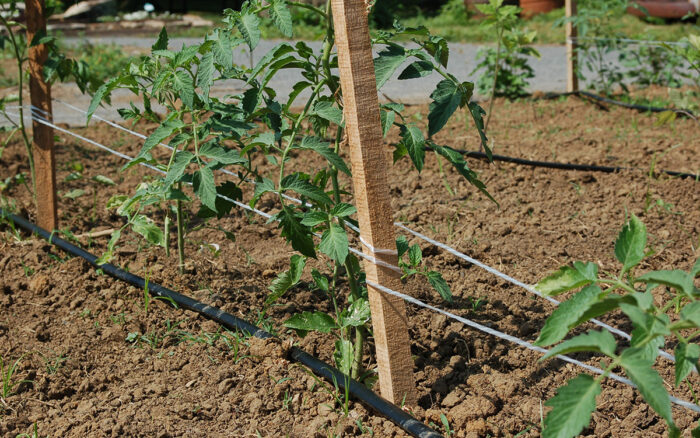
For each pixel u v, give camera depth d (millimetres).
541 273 3732
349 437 2553
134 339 3205
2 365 2883
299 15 15281
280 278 2719
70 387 2875
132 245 4145
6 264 3891
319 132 2984
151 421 2670
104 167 5582
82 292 3590
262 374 2916
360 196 2484
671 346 3018
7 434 2602
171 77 2932
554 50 12859
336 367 2893
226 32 2648
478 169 5445
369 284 2568
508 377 2836
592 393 1677
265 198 4883
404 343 2613
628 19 15617
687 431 2545
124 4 18422
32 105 4191
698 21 9078
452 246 4035
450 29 15133
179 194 3232
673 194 4809
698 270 1783
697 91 7699
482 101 7883
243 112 2980
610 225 4371
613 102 7355
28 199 4891
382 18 15086
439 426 2617
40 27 4102
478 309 3371
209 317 3326
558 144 6102
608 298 1753
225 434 2604
